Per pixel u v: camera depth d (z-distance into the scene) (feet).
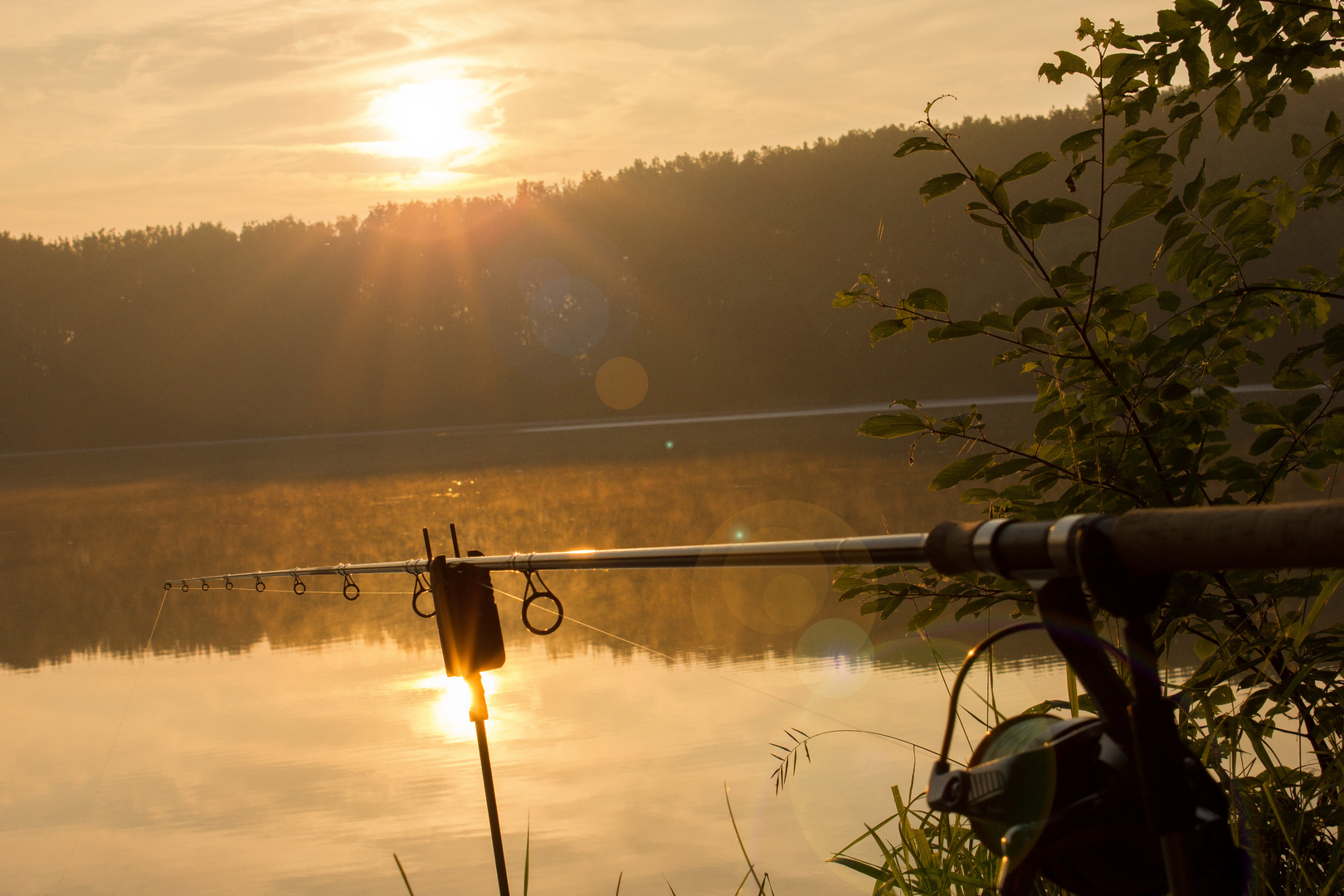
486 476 85.51
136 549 56.24
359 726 19.13
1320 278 6.45
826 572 29.48
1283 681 5.60
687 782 14.16
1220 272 6.36
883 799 12.11
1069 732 2.16
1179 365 6.48
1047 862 2.12
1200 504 6.51
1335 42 6.26
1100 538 1.92
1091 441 6.38
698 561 3.25
